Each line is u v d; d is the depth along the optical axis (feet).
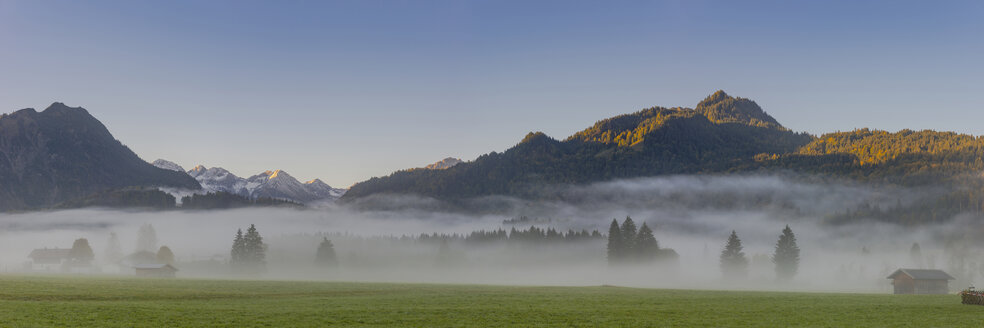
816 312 245.86
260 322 208.64
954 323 214.90
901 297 315.37
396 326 206.49
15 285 289.94
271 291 315.58
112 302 247.91
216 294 291.58
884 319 226.17
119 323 199.82
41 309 217.56
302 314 226.99
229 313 225.56
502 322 217.15
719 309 254.27
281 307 246.06
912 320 222.48
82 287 298.97
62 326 191.83
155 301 257.96
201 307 239.30
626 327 210.38
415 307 250.98
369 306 252.83
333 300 276.00
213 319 211.82
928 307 258.78
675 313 241.96
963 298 272.31
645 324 215.92
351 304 259.60
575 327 210.18
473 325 210.38
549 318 226.99
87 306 229.66
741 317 232.32
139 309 226.99
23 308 217.77
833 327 209.46
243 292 305.32
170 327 196.65
